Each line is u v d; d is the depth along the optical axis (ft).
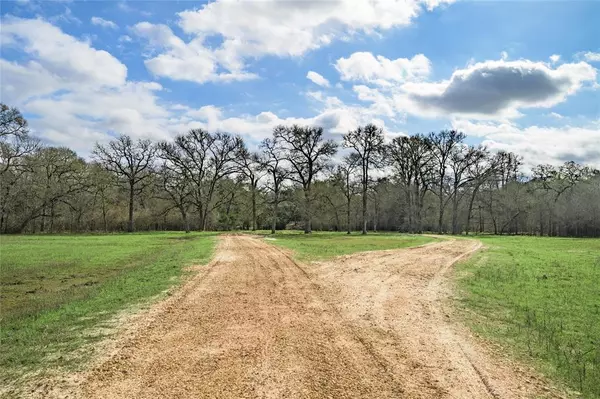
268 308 36.42
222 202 249.55
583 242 142.92
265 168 204.54
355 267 63.26
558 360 24.14
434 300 40.55
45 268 67.77
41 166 201.26
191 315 33.88
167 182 223.92
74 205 217.15
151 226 255.70
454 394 19.62
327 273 57.00
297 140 200.44
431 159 217.97
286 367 22.67
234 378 21.18
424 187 225.76
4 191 191.62
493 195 239.91
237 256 78.02
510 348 26.25
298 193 204.85
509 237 190.70
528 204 239.09
